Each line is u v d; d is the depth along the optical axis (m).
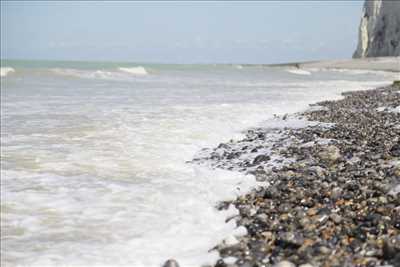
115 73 43.59
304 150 10.28
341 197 6.55
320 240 5.00
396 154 9.23
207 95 24.70
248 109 18.52
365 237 5.02
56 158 9.57
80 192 7.32
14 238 5.52
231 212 6.41
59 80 33.84
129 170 8.87
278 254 4.84
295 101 22.38
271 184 7.75
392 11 116.38
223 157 10.20
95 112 16.42
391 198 6.34
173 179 8.27
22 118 14.71
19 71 36.56
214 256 4.96
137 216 6.31
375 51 120.38
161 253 5.14
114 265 4.85
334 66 102.00
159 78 41.38
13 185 7.58
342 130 12.66
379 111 16.84
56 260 4.96
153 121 14.66
